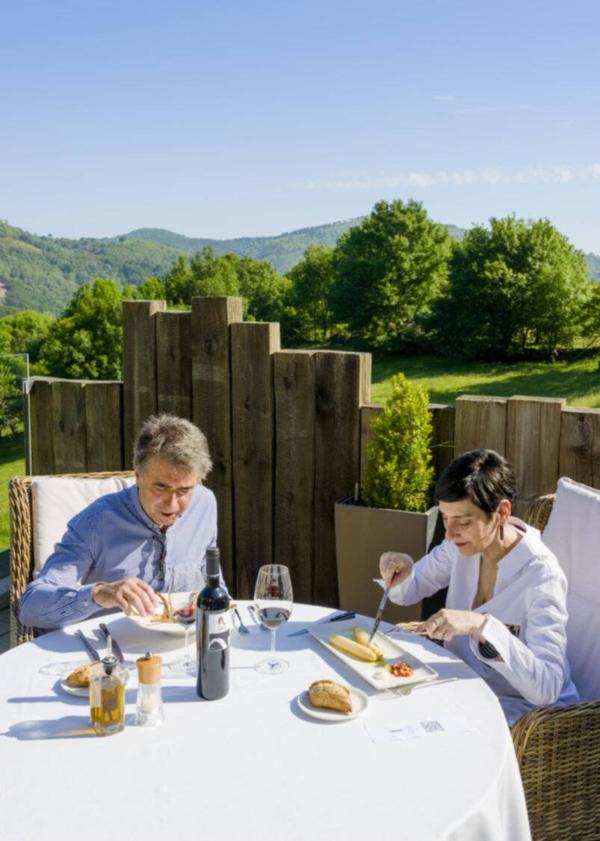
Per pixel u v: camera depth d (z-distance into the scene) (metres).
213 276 61.50
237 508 3.83
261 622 1.86
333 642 1.90
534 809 1.73
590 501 2.19
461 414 3.21
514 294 37.66
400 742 1.48
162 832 1.22
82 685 1.66
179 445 2.11
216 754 1.44
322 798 1.31
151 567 2.30
